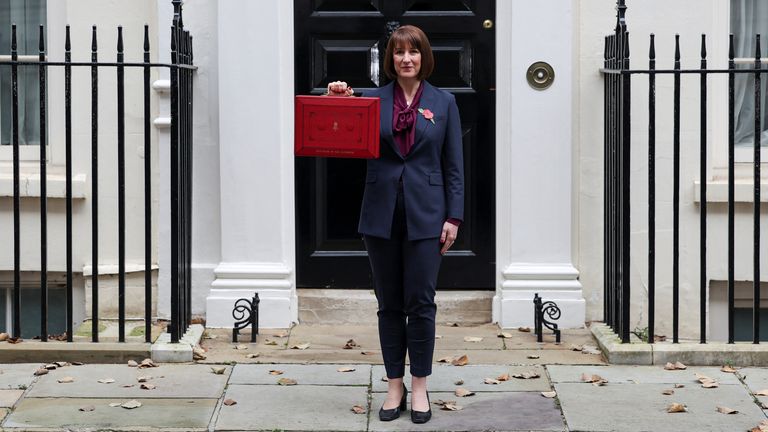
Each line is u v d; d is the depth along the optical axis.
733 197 5.21
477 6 6.03
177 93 5.20
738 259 5.92
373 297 6.05
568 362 5.27
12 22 6.20
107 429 4.36
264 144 5.85
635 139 5.88
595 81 5.88
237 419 4.48
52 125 6.06
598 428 4.39
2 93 6.20
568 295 5.87
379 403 4.70
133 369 5.14
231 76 5.82
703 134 5.17
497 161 5.98
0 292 6.32
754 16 6.07
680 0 5.85
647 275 5.93
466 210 6.14
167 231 5.96
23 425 4.39
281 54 5.87
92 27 5.57
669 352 5.21
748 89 6.05
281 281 5.89
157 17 5.92
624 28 5.21
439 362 5.27
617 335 5.50
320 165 6.13
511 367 5.19
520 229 5.86
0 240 6.03
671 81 5.86
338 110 4.32
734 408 4.62
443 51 6.06
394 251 4.47
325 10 6.04
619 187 5.55
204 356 5.32
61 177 6.01
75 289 6.12
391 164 4.43
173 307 5.29
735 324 6.15
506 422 4.46
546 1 5.77
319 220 6.14
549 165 5.83
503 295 5.88
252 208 5.87
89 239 6.02
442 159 4.52
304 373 5.09
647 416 4.53
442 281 6.16
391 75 4.53
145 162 5.30
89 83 5.98
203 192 5.96
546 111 5.81
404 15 6.04
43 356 5.22
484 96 6.06
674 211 5.23
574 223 5.94
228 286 5.86
